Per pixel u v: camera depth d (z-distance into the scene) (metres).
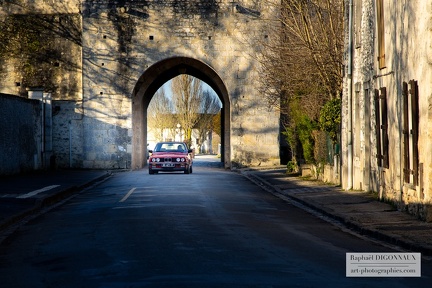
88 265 10.25
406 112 17.97
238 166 45.50
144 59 44.97
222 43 45.22
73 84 44.84
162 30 44.94
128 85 44.88
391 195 20.09
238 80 45.31
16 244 13.27
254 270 9.57
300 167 35.97
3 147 33.66
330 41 30.33
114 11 44.81
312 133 32.66
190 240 12.68
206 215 17.55
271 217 17.92
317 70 31.31
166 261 10.30
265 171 41.06
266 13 44.94
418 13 16.78
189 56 45.09
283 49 34.38
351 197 22.77
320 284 8.68
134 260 10.46
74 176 35.69
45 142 42.69
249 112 45.41
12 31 44.84
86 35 44.78
